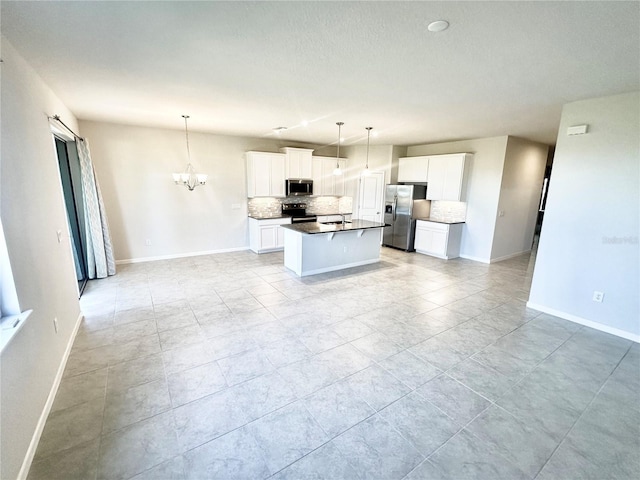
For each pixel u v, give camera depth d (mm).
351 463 1704
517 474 1649
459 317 3580
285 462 1706
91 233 4633
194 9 1707
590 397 2266
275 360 2662
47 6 1674
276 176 6660
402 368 2578
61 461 1681
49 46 2170
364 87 3031
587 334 3225
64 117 3697
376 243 6027
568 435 1915
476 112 3928
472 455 1763
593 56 2201
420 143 6934
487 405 2166
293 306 3812
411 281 4879
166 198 5820
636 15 1663
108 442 1810
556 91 3014
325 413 2068
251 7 1678
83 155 4430
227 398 2195
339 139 6543
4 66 1992
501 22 1784
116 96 3422
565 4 1587
